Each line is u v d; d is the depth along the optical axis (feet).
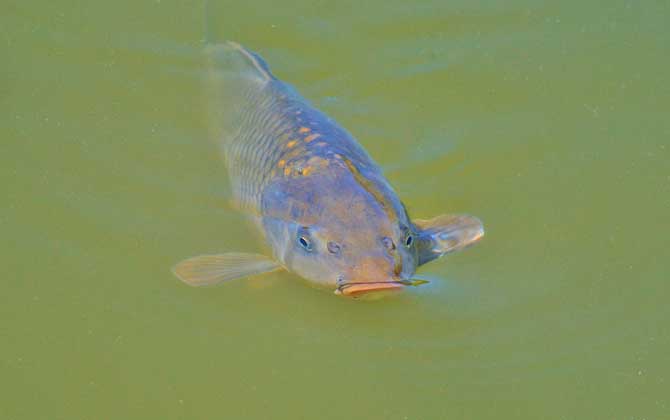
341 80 73.15
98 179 59.67
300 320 49.60
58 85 69.00
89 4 77.87
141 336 48.98
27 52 72.43
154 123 65.51
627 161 62.44
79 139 63.31
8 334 48.91
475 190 59.88
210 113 65.16
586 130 65.98
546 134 65.67
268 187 51.96
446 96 70.90
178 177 60.13
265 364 47.62
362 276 44.11
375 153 64.23
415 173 61.77
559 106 68.95
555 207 58.03
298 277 50.67
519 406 45.44
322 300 50.65
